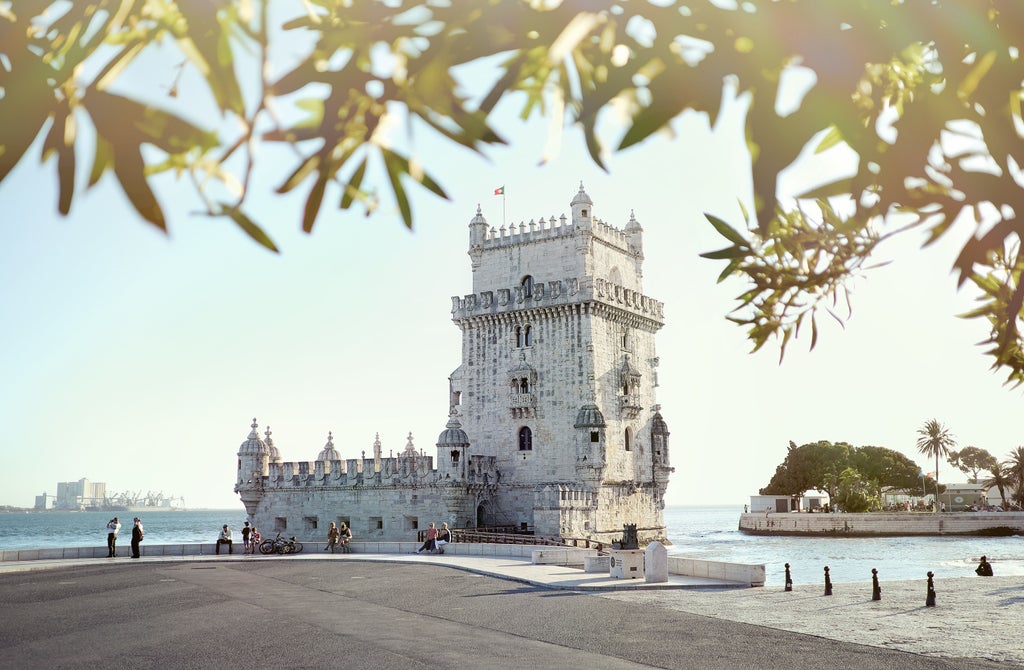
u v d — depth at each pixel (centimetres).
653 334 8844
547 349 7856
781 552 10619
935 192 327
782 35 288
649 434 8562
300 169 275
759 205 293
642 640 2405
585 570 4409
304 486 8319
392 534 7800
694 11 293
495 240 8419
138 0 260
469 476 7569
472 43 277
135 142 250
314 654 2177
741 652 2228
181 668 2016
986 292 542
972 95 312
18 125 246
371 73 280
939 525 13600
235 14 260
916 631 2630
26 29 257
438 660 2095
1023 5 298
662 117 284
